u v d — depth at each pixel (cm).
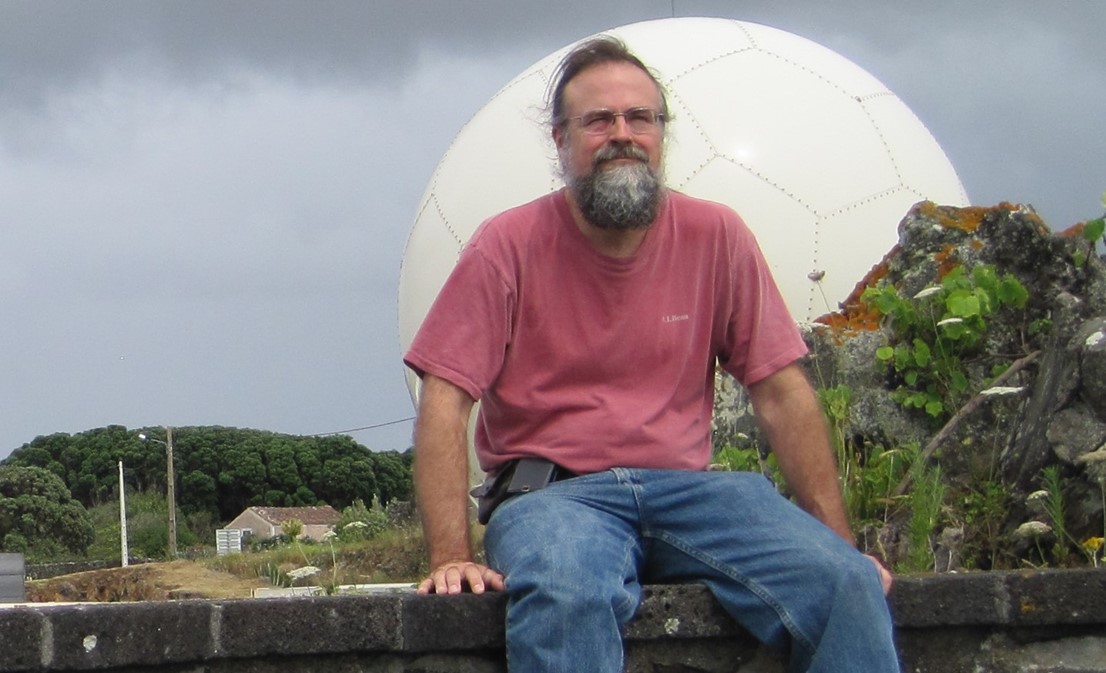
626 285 319
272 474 5056
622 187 308
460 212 1082
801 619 289
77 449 5197
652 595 303
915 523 441
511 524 300
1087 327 466
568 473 316
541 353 319
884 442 536
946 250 596
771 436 335
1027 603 318
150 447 5109
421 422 312
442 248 1095
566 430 316
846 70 1090
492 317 315
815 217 991
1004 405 515
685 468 319
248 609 286
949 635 322
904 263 621
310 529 3978
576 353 317
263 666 290
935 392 538
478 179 1080
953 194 1073
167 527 4109
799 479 331
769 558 295
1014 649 324
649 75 329
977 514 477
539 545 287
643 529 312
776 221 984
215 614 284
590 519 299
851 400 540
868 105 1059
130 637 278
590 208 311
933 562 441
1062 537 433
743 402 577
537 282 318
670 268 325
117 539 4022
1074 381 457
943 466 509
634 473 310
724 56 1059
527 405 318
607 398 317
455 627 295
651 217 312
